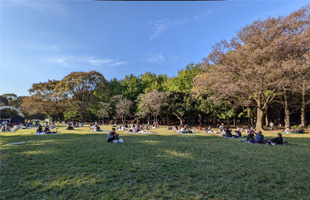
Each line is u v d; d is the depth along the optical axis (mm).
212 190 4590
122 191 4523
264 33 21391
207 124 45281
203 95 33656
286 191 4531
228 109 33438
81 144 11547
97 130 22812
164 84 48938
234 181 5180
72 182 5105
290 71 19016
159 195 4305
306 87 25203
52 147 10383
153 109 38500
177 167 6461
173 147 10516
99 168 6309
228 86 21984
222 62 24281
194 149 9898
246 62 23391
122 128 24469
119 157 7891
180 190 4598
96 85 49500
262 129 25094
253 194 4371
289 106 30469
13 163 6926
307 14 19938
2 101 63375
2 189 4641
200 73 32000
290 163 7039
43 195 4348
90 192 4488
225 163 6992
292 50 20359
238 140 14086
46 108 50062
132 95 49844
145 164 6805
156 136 16891
